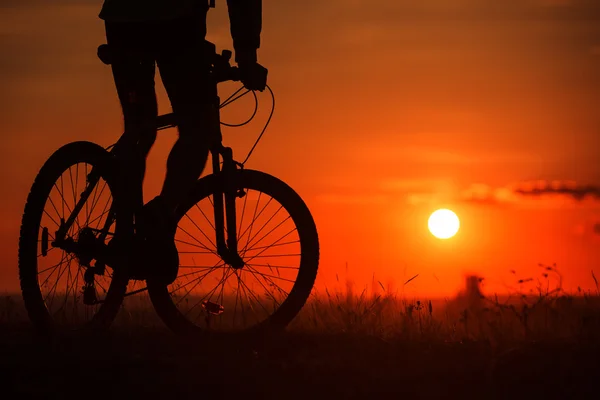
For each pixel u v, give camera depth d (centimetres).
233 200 704
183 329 698
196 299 709
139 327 736
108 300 670
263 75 688
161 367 552
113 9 640
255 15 670
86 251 637
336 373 557
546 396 525
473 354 625
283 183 714
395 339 689
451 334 719
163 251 642
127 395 506
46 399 496
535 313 716
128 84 658
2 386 511
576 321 691
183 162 648
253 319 714
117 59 655
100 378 529
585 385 537
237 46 673
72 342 622
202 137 659
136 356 582
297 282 711
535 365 568
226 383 527
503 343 653
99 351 596
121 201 648
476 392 532
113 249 640
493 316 721
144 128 652
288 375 548
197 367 552
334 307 797
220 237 704
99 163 661
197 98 657
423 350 649
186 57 646
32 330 691
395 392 527
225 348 639
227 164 705
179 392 512
